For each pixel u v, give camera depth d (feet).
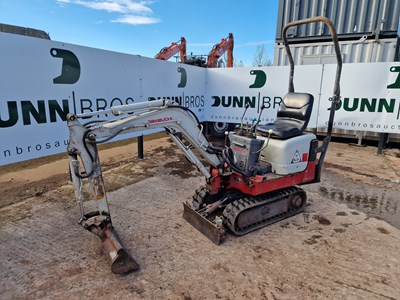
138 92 15.51
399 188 13.06
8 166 16.17
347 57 21.31
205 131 24.25
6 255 7.78
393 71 16.67
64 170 15.52
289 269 7.37
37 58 10.53
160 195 11.89
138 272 7.16
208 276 7.06
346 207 11.04
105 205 7.76
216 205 9.37
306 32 22.11
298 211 10.42
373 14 19.98
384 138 18.97
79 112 12.46
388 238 8.87
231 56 34.24
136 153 19.12
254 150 8.99
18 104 10.16
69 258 7.68
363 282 6.91
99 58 13.00
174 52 32.07
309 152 9.92
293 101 10.55
